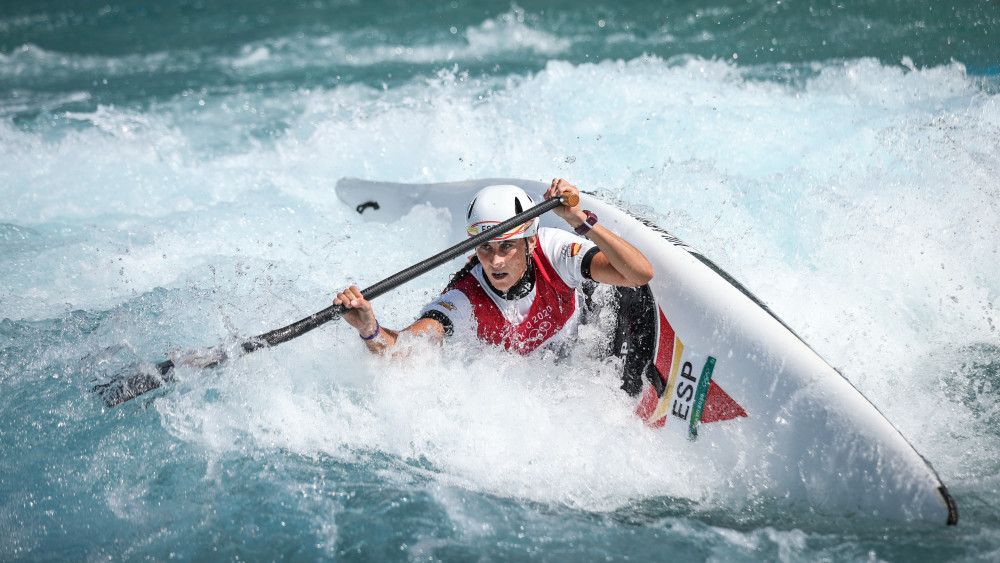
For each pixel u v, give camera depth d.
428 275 16.98
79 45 38.97
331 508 11.50
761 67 26.81
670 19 34.94
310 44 36.56
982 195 16.38
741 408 12.30
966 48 25.97
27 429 13.07
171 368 13.12
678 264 13.49
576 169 20.20
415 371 13.35
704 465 12.46
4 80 33.81
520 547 10.77
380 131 23.61
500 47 34.00
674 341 13.15
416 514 11.39
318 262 17.72
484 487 12.05
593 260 12.94
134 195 22.11
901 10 30.73
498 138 22.28
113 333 15.09
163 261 18.11
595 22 35.75
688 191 17.81
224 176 22.81
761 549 10.62
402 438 13.07
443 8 40.34
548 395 13.41
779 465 11.88
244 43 37.69
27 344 14.98
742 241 16.55
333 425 13.23
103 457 12.58
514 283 13.02
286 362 14.04
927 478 10.73
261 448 12.76
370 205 19.53
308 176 22.31
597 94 24.23
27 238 19.75
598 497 11.94
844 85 23.81
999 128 18.30
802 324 15.05
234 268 17.39
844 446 11.38
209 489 11.94
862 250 16.22
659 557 10.52
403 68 32.06
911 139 18.38
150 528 11.27
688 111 22.52
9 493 11.95
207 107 28.81
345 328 14.45
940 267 15.77
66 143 25.23
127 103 29.69
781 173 18.17
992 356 14.18
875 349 14.54
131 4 46.22
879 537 10.64
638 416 13.24
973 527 10.57
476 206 12.94
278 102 28.92
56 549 11.02
